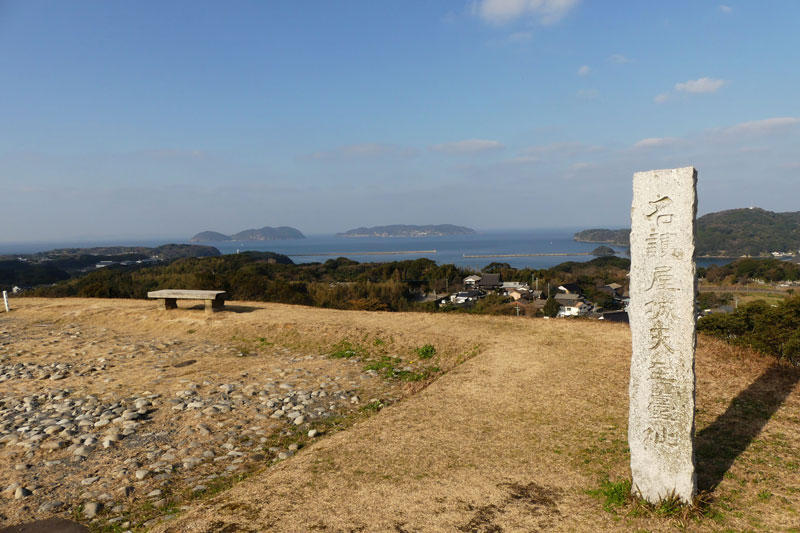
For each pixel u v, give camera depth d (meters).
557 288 81.19
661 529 4.70
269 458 7.32
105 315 18.98
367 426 7.86
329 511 5.21
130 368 12.55
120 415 9.10
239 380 11.44
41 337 16.16
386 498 5.46
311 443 7.84
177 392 10.44
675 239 4.97
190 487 6.39
